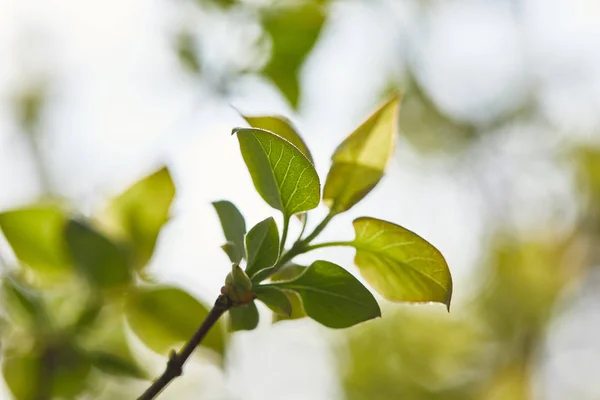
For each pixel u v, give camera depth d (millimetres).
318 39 609
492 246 1038
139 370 514
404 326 926
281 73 605
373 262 406
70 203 534
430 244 400
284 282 394
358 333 927
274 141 384
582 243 1027
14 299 508
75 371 513
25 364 509
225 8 606
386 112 418
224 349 491
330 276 394
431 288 404
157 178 516
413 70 1027
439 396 900
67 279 521
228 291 383
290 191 392
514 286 997
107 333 522
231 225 400
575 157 1050
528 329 978
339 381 919
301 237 400
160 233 519
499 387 940
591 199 1034
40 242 519
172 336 505
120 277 505
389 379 904
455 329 940
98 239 505
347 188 412
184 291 502
